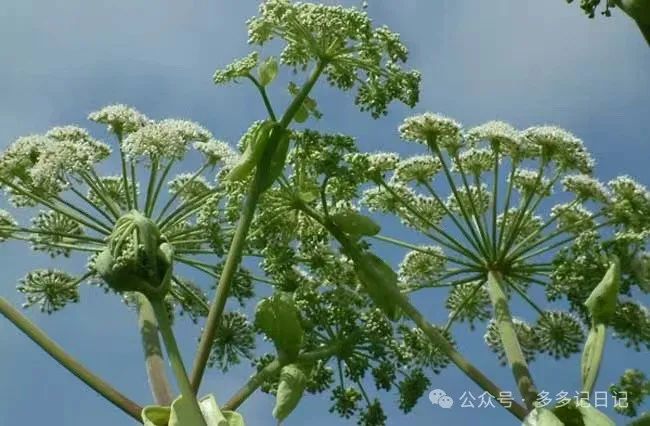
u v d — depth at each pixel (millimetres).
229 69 1026
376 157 1171
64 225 1185
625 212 1153
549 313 1156
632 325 1100
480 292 1191
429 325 1054
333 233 1076
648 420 969
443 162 1174
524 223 1169
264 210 1075
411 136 1188
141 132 1133
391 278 1072
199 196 1145
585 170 1183
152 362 1018
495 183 1169
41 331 1004
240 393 1006
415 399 1095
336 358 1080
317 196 1077
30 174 1126
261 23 1029
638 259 1088
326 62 1034
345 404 1096
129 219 965
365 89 1036
